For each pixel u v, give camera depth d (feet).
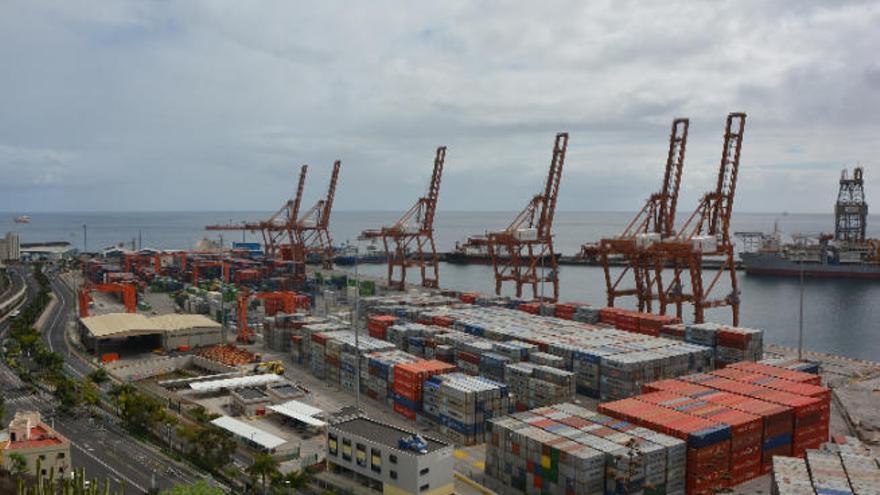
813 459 321.32
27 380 538.88
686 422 348.38
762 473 358.84
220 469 369.30
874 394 522.88
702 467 327.88
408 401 468.34
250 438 406.00
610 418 367.25
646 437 334.03
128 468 366.02
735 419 353.72
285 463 381.60
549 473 322.75
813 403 386.11
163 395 529.04
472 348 534.37
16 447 332.80
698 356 522.88
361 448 352.69
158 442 412.77
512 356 512.63
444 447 340.39
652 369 487.20
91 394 461.78
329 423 391.45
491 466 360.07
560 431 344.69
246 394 496.64
